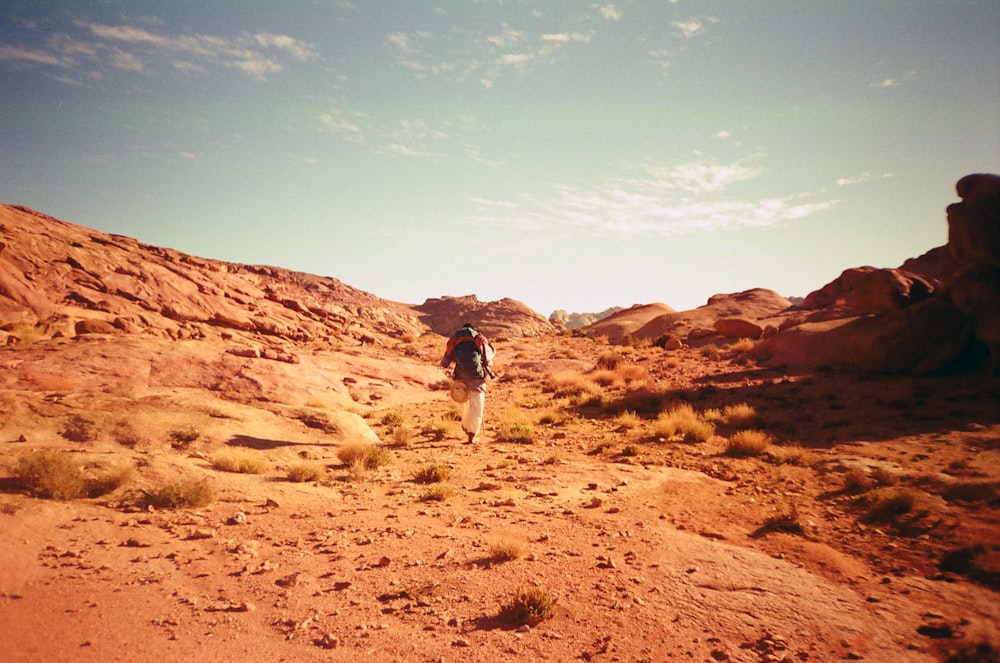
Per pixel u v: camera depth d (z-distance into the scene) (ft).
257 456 30.99
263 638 13.61
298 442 34.88
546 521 23.47
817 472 34.06
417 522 22.76
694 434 44.24
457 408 62.18
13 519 18.88
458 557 19.13
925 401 53.62
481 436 46.16
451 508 24.99
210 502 23.39
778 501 27.58
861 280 80.64
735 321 117.60
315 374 57.06
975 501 26.71
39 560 16.70
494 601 16.02
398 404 69.21
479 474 32.01
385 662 12.84
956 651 13.88
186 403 36.01
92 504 21.65
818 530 23.30
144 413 32.83
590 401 64.34
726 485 30.68
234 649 13.07
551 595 16.31
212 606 15.01
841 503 27.53
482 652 13.39
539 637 14.14
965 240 63.36
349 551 19.33
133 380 44.55
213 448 30.81
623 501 26.78
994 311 59.88
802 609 16.06
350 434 38.93
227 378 48.88
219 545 19.11
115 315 98.48
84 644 12.81
